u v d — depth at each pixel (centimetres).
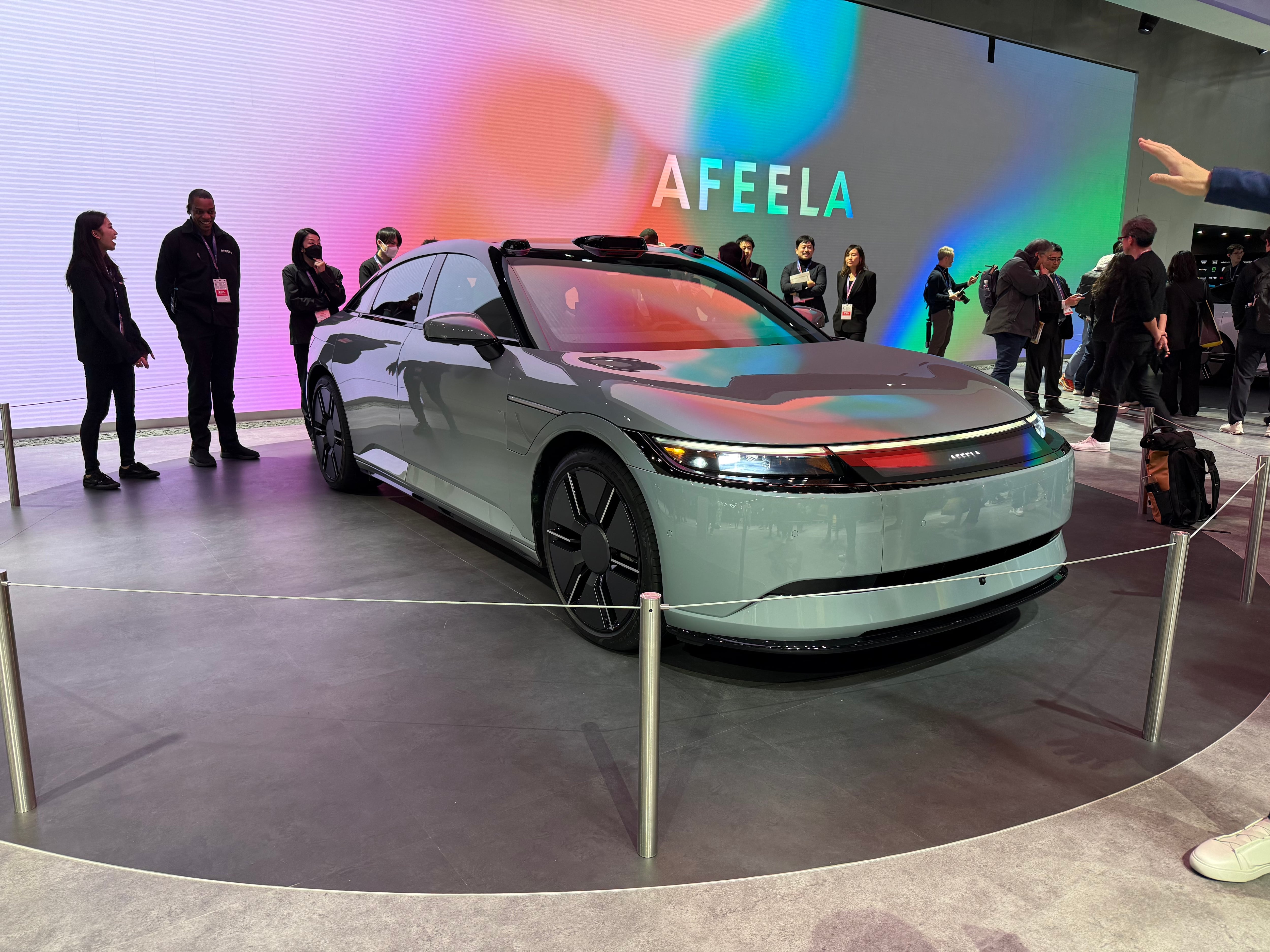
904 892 158
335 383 430
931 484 216
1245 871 160
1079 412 741
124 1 600
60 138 593
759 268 776
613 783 193
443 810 183
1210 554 367
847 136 1014
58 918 152
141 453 570
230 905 155
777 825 178
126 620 290
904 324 1128
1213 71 1428
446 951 144
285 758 204
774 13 925
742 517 208
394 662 257
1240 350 654
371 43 695
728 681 243
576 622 266
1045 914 153
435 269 368
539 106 784
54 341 614
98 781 196
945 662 258
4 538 381
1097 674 251
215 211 629
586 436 252
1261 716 227
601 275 331
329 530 391
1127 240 532
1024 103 1187
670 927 149
